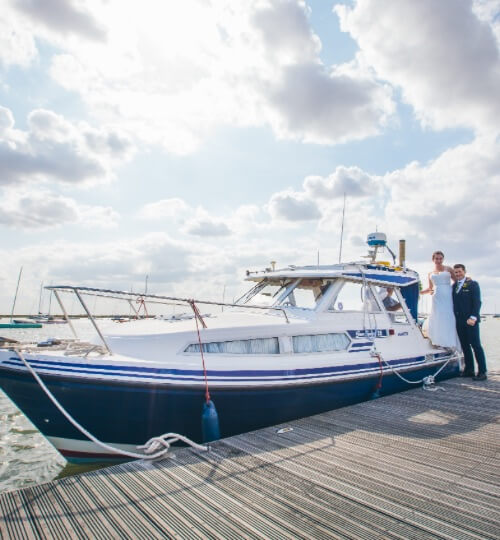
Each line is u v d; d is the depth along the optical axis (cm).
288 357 542
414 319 741
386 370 631
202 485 304
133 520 254
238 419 495
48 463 677
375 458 361
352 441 405
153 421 459
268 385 498
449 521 258
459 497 290
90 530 243
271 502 279
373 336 646
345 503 279
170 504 275
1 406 1074
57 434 464
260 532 243
